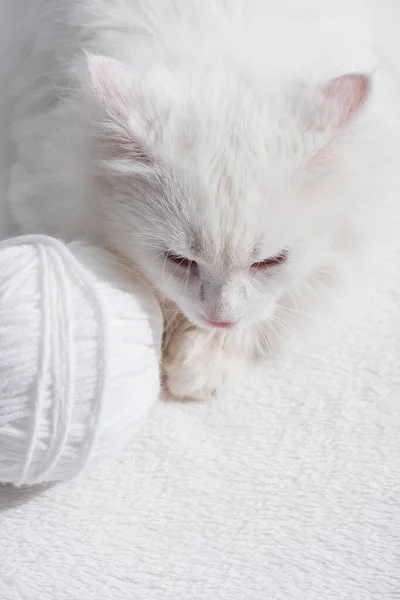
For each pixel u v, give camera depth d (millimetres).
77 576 548
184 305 564
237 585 555
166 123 532
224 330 573
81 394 515
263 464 589
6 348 508
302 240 554
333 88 532
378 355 632
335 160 543
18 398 510
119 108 529
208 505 575
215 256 536
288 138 530
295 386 618
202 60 552
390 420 610
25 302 512
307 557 566
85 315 517
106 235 576
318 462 593
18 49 657
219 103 535
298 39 574
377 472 593
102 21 593
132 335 531
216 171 527
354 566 565
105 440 528
